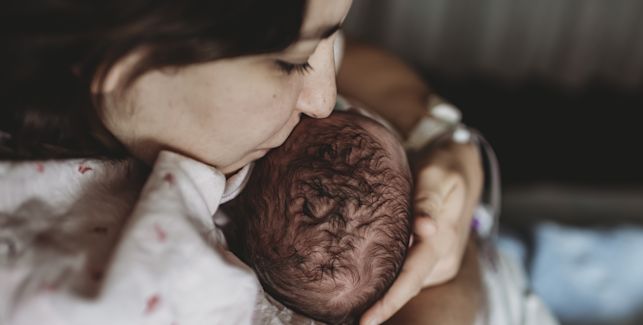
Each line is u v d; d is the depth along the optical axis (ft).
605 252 4.99
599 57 7.78
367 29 7.41
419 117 3.59
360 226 2.51
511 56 7.71
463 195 2.96
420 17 7.41
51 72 1.79
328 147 2.60
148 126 1.88
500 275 3.74
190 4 1.52
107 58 1.72
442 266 2.98
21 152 2.03
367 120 2.76
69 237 1.82
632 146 7.25
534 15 7.51
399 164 2.70
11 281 1.70
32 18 1.62
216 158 1.99
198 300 1.85
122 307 1.65
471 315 3.00
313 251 2.48
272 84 1.82
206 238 1.92
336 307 2.56
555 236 5.05
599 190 6.57
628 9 7.54
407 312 2.88
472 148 3.40
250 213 2.56
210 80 1.74
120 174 2.04
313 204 2.50
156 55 1.68
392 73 3.99
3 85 1.84
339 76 4.00
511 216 6.20
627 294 4.80
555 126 7.42
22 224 1.82
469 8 7.42
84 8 1.57
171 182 1.86
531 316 3.88
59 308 1.64
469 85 7.77
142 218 1.77
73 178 1.96
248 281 1.99
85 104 1.92
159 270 1.73
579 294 4.80
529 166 6.90
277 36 1.63
